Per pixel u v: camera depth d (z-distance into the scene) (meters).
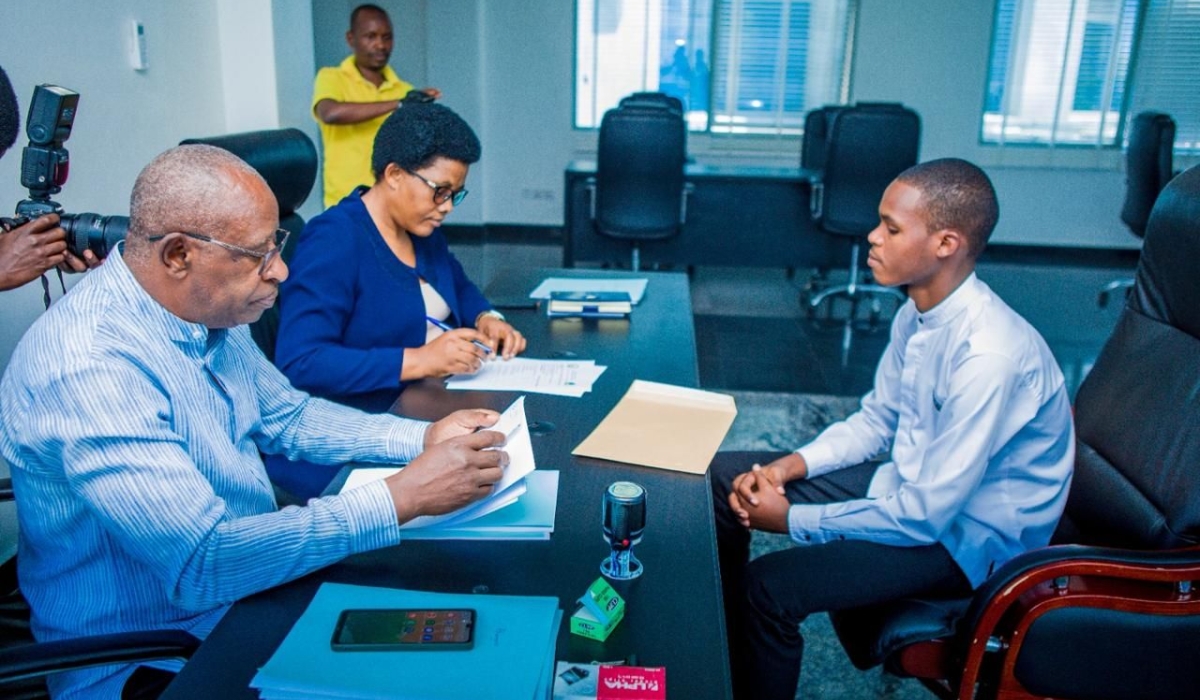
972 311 1.44
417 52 6.32
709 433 1.45
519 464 1.16
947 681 1.40
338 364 1.59
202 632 1.14
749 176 4.96
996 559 1.46
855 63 6.17
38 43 2.11
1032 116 6.12
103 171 2.40
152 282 1.03
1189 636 1.25
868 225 4.49
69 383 0.96
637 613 0.97
